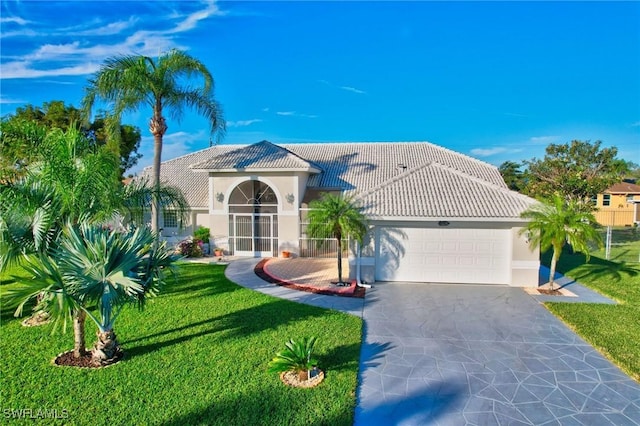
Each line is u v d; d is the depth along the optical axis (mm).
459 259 18422
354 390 8859
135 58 21812
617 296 16375
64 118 36531
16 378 9164
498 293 16859
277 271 21406
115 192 11664
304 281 18984
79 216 10609
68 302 8383
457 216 17484
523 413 8094
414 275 18750
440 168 21469
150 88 22391
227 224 26891
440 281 18594
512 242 17844
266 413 7859
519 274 17922
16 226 10070
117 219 13586
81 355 10234
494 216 17328
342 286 17734
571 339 11961
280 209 26219
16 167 11688
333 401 8328
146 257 9883
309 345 9727
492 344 11594
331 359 10383
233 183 26719
